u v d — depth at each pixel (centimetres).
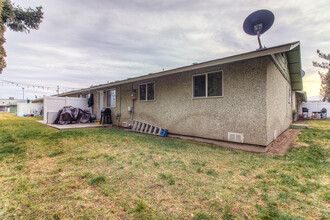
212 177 284
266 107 457
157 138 647
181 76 664
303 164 341
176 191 238
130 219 180
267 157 399
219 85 554
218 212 191
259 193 232
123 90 970
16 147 475
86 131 782
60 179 275
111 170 313
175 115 685
